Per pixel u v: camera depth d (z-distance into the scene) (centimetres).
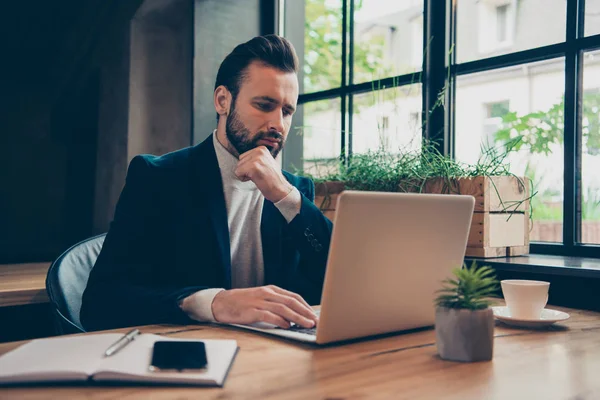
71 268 147
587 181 180
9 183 667
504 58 199
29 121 682
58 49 580
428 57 216
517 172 196
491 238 174
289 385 71
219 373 72
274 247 154
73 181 586
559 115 186
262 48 145
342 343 94
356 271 91
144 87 307
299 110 276
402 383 73
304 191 170
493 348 88
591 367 82
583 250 178
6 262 275
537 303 113
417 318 104
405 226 95
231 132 148
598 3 178
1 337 181
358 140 243
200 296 111
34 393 66
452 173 182
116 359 75
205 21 289
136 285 122
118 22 329
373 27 241
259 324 106
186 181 147
